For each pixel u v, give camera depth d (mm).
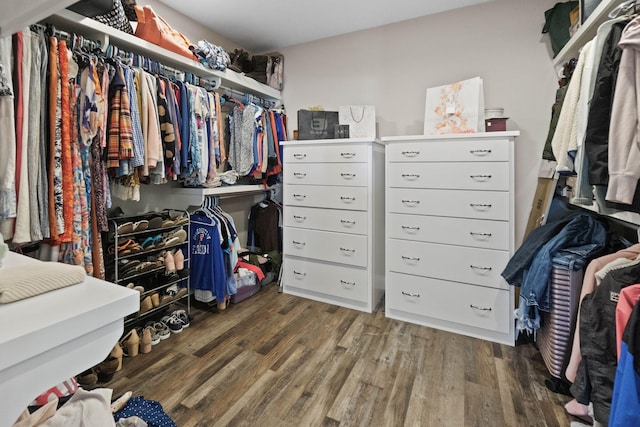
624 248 1627
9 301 410
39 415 621
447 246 2168
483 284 2072
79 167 1567
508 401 1521
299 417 1419
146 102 1844
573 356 1427
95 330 416
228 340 2053
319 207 2629
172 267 2160
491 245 2037
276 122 3062
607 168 1093
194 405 1482
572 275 1562
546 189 2230
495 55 2494
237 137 2752
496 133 1972
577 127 1320
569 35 2131
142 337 1904
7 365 331
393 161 2312
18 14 529
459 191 2109
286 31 2969
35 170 1398
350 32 2998
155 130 1880
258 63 3090
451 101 2287
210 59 2393
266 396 1547
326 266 2635
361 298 2506
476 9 2533
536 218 2301
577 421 1391
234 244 2557
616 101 1041
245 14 2643
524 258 1772
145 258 2127
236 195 3053
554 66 2293
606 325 1150
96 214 1665
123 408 1028
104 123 1641
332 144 2535
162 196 2508
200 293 2461
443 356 1893
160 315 2309
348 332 2170
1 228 1317
